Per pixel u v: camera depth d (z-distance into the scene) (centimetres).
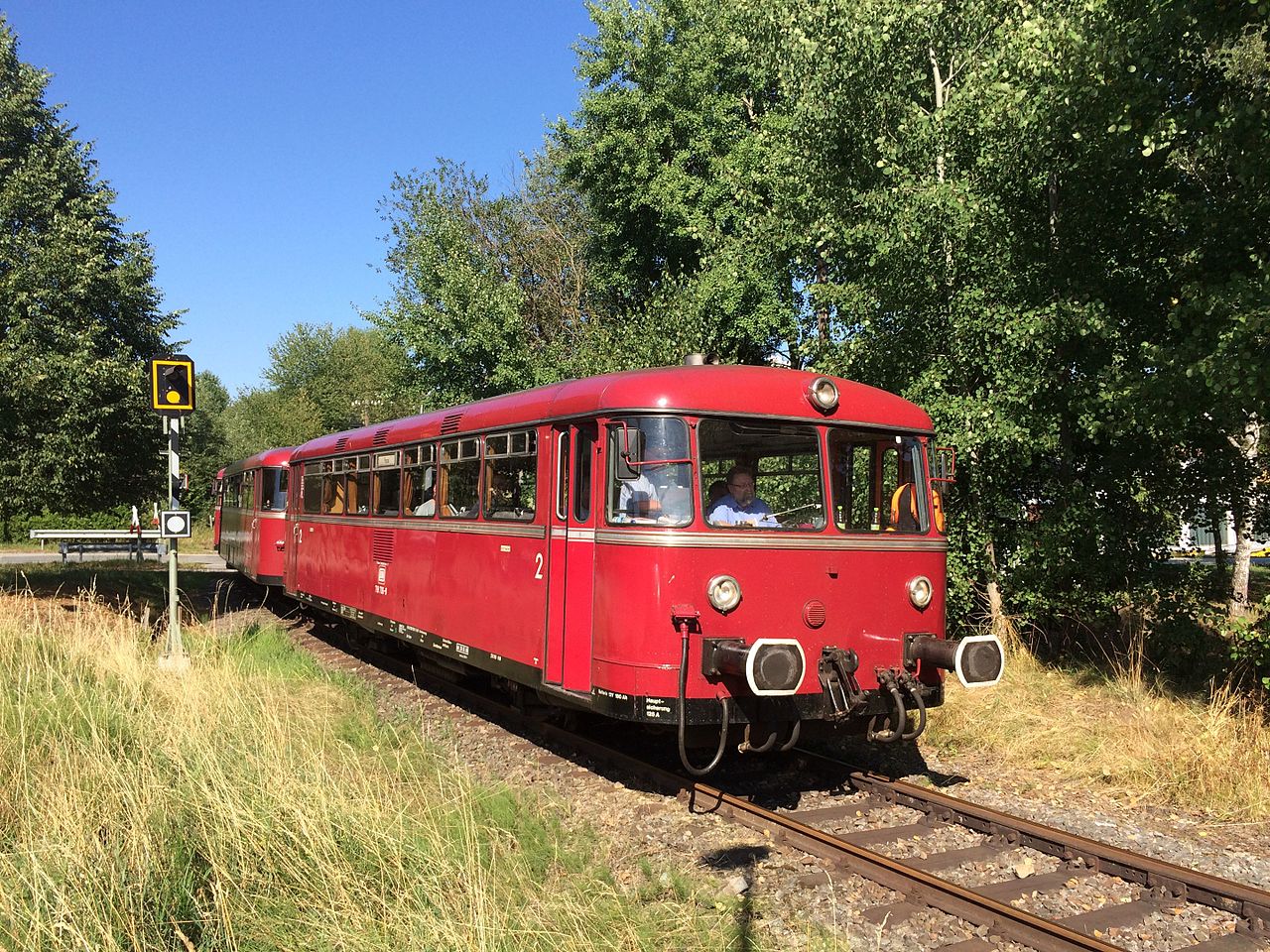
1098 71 840
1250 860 561
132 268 1708
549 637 725
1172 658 1031
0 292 1488
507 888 463
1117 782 714
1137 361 985
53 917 385
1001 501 1099
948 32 1180
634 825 608
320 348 6606
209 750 587
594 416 681
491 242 2700
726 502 645
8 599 1358
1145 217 984
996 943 448
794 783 716
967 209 1037
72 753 607
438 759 704
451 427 935
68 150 1711
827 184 1220
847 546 671
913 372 1134
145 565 2884
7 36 1723
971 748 820
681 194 2059
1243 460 996
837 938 447
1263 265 719
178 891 430
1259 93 770
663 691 612
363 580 1177
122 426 1697
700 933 444
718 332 1888
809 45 1187
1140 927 472
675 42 2200
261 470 1798
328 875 446
